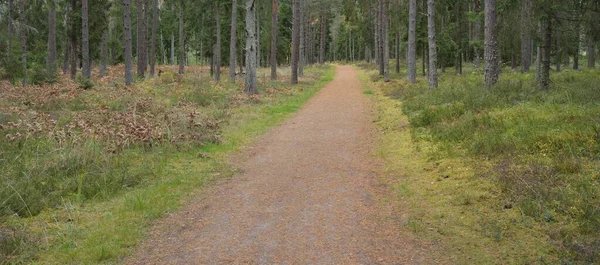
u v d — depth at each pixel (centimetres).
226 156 1010
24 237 538
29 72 2305
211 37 3809
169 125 1187
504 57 3959
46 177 763
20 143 938
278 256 512
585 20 1603
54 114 1335
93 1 2789
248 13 2122
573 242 484
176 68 4716
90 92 1889
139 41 3141
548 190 612
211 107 1684
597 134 779
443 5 2831
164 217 640
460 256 494
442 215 613
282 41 5906
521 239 517
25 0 3083
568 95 1196
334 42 10444
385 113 1591
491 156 821
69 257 507
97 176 785
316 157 1003
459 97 1441
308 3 6188
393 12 2988
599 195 582
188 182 802
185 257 514
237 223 618
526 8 1612
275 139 1213
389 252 515
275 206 686
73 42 2814
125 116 1227
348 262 492
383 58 3734
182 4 3666
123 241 551
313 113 1695
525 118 995
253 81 2159
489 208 614
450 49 3030
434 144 1000
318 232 579
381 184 786
